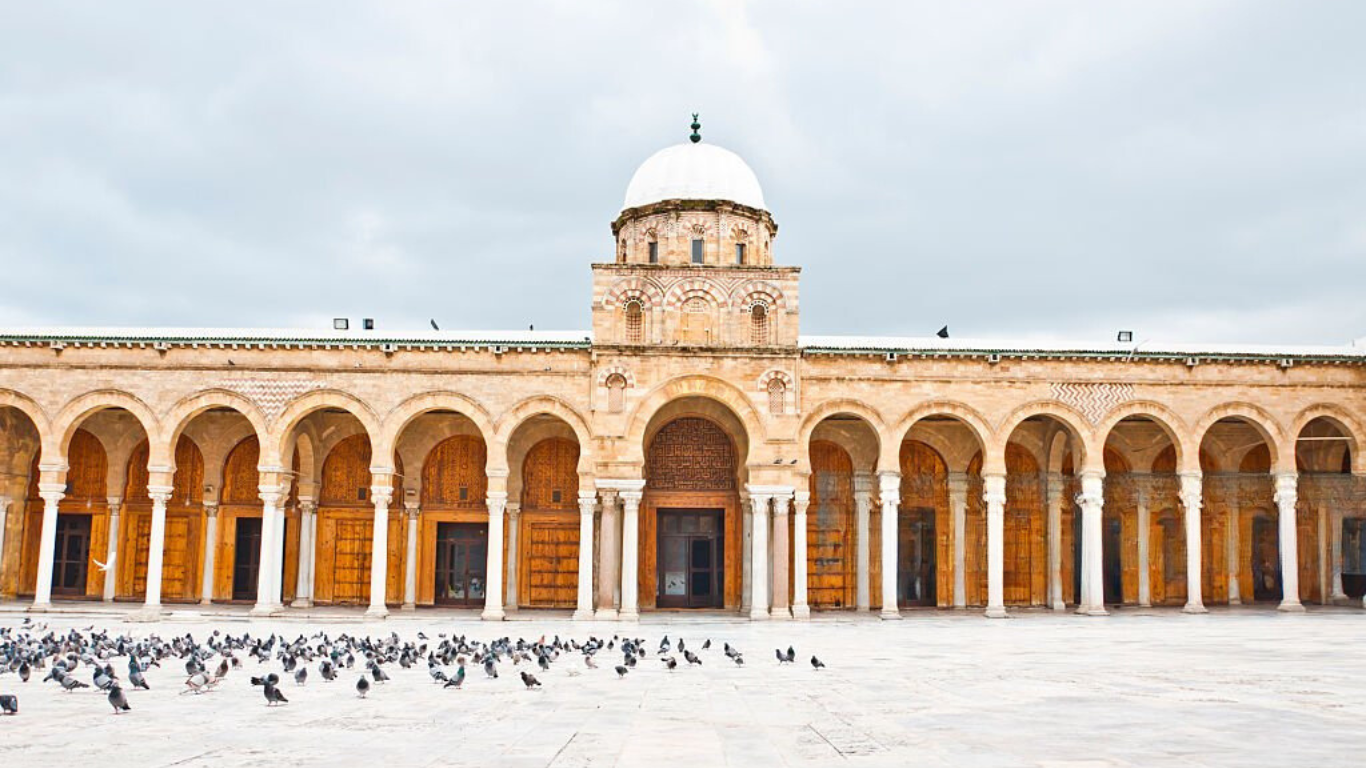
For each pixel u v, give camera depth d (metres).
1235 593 41.66
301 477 40.03
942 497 41.81
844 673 20.14
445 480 41.25
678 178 41.34
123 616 34.72
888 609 35.81
